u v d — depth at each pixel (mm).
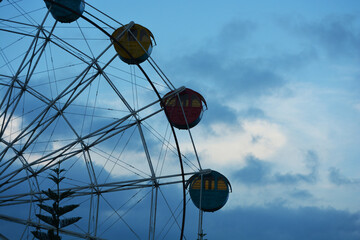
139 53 37531
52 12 32312
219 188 41562
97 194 35844
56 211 34250
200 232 38188
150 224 35312
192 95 40969
